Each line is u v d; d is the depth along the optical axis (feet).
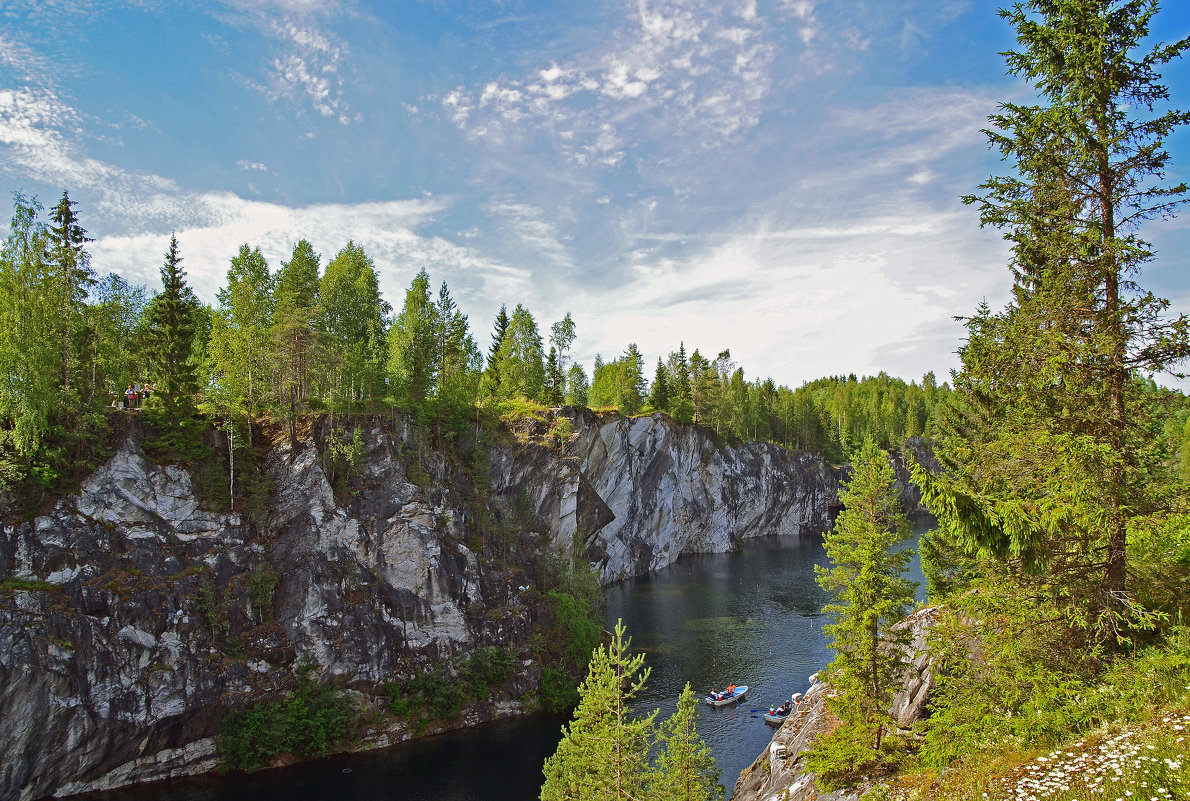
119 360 181.27
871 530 74.43
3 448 142.82
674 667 206.69
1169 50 47.55
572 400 379.35
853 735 68.80
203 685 150.10
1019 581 52.85
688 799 92.12
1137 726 40.16
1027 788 39.81
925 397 636.89
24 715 128.77
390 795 139.74
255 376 188.85
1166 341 46.34
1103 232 51.39
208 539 166.20
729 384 520.42
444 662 184.24
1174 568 52.13
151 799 136.05
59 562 142.20
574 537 294.25
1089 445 47.42
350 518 186.19
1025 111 53.93
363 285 244.42
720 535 460.96
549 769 99.50
